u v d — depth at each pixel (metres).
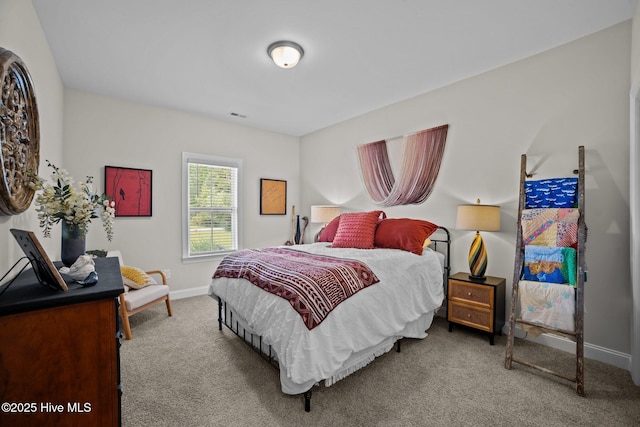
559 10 1.94
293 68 2.72
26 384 0.96
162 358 2.21
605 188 2.17
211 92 3.27
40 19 1.99
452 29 2.14
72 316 1.03
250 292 2.05
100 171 3.30
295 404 1.67
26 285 1.17
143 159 3.59
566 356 2.25
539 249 2.09
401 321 2.15
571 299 1.93
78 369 1.04
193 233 4.02
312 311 1.62
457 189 3.04
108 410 1.09
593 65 2.22
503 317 2.63
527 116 2.55
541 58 2.47
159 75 2.85
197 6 1.88
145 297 2.74
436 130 3.19
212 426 1.50
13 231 1.13
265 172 4.73
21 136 1.40
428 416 1.58
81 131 3.18
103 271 1.48
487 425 1.52
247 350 2.34
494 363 2.15
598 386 1.85
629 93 2.06
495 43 2.33
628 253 2.08
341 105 3.68
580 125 2.28
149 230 3.64
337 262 2.13
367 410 1.62
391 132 3.66
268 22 2.05
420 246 2.71
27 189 1.46
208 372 2.02
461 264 3.03
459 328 2.81
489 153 2.80
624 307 2.09
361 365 1.93
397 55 2.50
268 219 4.78
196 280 4.02
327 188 4.60
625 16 2.01
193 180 4.02
